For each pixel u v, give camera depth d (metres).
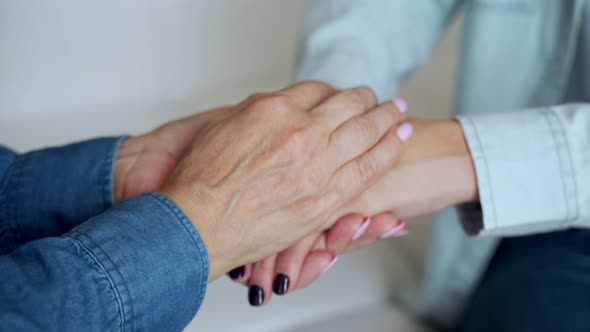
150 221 0.57
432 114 1.06
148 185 0.67
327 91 0.67
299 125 0.62
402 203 0.68
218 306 0.84
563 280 0.77
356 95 0.66
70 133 0.98
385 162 0.65
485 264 0.85
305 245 0.67
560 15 0.78
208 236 0.59
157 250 0.56
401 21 0.80
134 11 1.01
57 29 0.98
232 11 1.07
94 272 0.54
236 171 0.61
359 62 0.75
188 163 0.62
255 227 0.61
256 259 0.63
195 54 1.08
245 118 0.63
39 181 0.67
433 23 0.83
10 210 0.67
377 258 0.94
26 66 0.98
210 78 1.11
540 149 0.67
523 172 0.67
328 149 0.63
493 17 0.80
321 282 0.89
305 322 0.84
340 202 0.64
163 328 0.56
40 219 0.67
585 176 0.66
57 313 0.52
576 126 0.67
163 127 0.69
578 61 0.81
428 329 0.86
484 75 0.83
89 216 0.67
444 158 0.68
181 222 0.57
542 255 0.80
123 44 1.03
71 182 0.67
